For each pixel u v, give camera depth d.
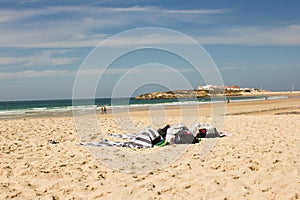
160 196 5.29
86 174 6.71
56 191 5.65
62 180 6.26
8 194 5.43
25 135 13.17
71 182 6.13
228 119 19.02
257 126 14.86
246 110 30.91
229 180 6.07
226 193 5.37
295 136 11.46
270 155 8.07
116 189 5.70
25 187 5.83
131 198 5.24
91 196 5.36
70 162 7.77
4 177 6.46
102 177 6.47
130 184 5.99
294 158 7.71
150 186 5.81
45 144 10.62
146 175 6.63
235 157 8.02
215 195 5.27
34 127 16.48
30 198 5.29
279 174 6.36
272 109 32.28
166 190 5.60
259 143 10.02
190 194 5.36
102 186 5.89
